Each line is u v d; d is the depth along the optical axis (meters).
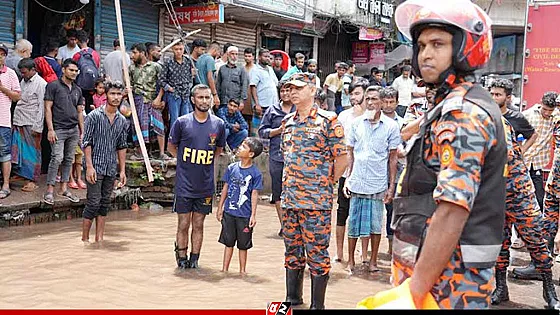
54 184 7.90
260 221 8.52
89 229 6.84
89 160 6.64
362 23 15.16
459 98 2.24
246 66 10.98
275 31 14.45
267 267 6.11
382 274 6.08
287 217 4.80
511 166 4.48
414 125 3.25
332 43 16.50
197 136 5.79
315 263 4.70
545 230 5.87
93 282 5.32
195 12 11.23
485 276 2.29
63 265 5.83
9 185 8.21
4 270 5.58
